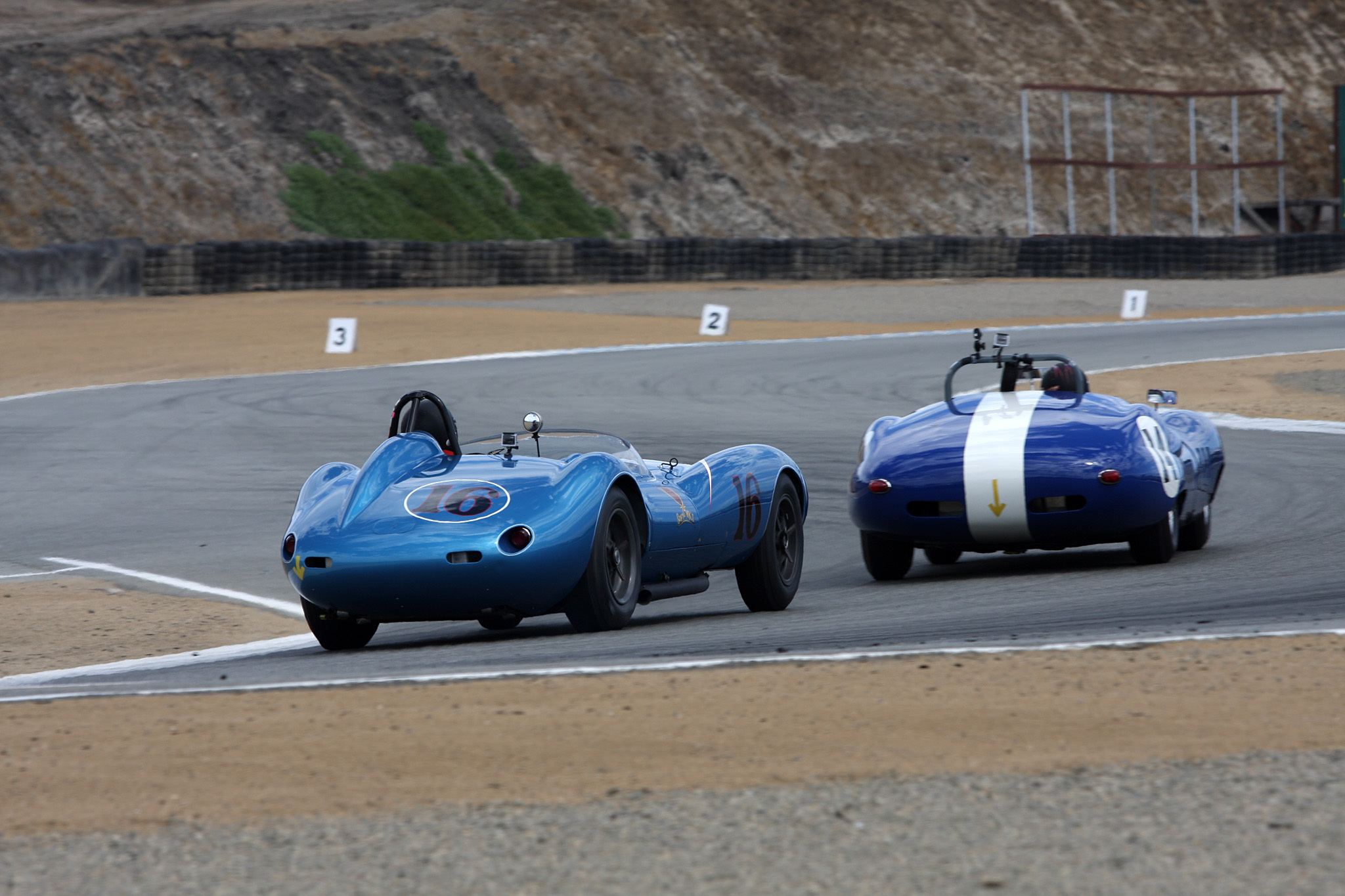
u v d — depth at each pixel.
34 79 164.62
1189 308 124.94
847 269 156.75
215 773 14.61
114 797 13.77
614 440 27.91
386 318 114.81
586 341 100.06
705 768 14.02
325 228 166.75
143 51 177.50
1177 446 31.92
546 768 14.26
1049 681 17.89
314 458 55.47
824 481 47.53
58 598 32.78
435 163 184.25
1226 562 30.91
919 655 19.91
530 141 195.25
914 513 30.84
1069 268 157.38
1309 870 10.44
